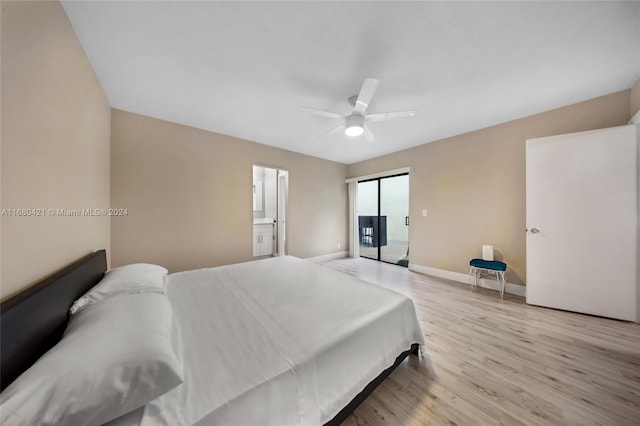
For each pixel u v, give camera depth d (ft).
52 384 1.94
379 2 4.16
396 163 13.96
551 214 7.97
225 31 4.80
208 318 4.03
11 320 2.26
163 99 7.62
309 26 4.68
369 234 16.69
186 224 9.91
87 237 5.46
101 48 5.22
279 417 2.49
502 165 9.74
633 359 5.16
